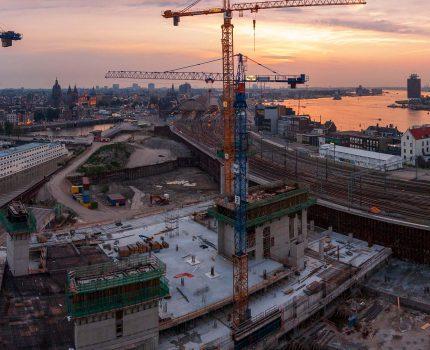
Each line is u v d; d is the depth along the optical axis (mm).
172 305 108812
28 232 121562
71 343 91875
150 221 175375
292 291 120750
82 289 85500
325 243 152875
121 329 91688
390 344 104688
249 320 104938
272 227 134500
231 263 132375
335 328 113500
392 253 150375
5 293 112750
